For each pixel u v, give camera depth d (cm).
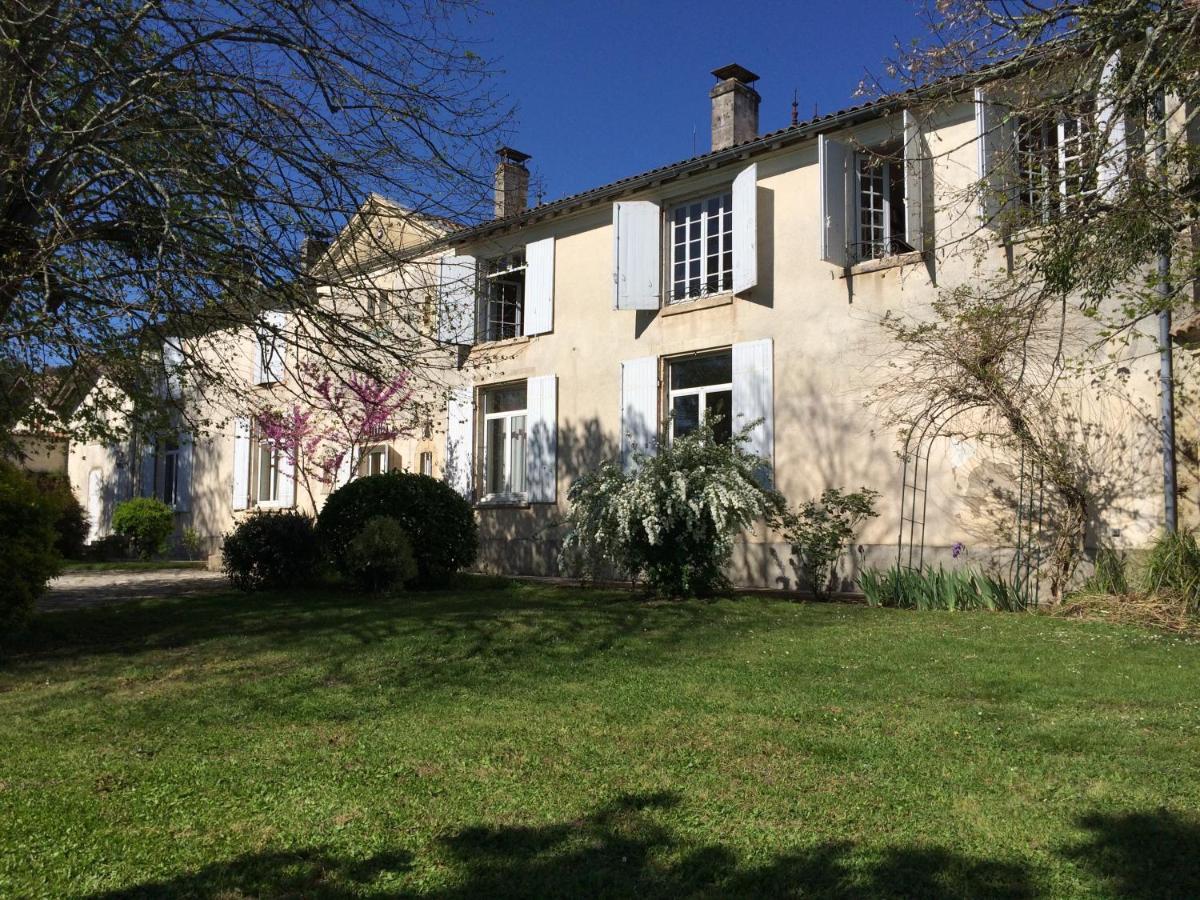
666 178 1369
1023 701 543
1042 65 709
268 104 806
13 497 808
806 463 1211
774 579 1234
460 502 1280
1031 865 316
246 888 313
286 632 824
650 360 1394
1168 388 921
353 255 906
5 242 771
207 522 2116
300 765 447
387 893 307
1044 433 995
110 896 309
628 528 1054
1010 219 744
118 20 794
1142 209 629
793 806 376
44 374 927
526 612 908
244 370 1686
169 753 476
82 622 914
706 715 524
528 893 305
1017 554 1016
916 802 377
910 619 881
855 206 1184
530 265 1574
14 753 481
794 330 1238
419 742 481
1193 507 912
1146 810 361
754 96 1562
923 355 1069
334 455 1673
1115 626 807
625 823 362
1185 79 633
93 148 752
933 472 1095
